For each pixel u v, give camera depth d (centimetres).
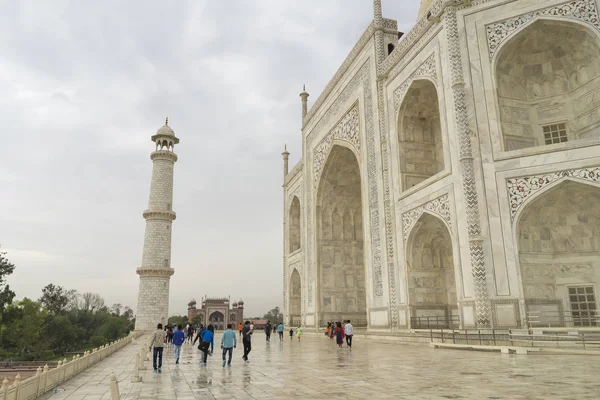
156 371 1519
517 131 2261
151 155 6212
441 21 2400
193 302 12281
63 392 1184
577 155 1927
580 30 2061
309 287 4253
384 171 2917
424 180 2659
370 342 2717
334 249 4191
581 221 2083
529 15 2153
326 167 4138
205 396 1000
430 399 845
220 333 6259
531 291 2027
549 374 1095
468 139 2152
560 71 2297
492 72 2189
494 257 1992
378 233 2967
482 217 2053
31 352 7994
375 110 3084
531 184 1997
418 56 2622
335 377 1205
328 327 3541
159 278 5688
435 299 2603
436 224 2500
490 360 1453
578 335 1634
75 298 12950
